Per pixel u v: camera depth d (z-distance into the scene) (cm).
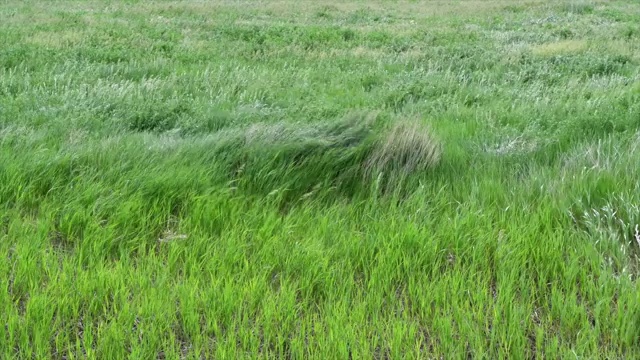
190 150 486
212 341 286
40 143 503
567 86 880
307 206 420
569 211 394
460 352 278
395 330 282
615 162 471
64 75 867
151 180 426
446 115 704
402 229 375
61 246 371
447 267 343
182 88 830
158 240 381
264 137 494
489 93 851
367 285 326
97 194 417
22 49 1045
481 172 478
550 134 579
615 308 314
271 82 877
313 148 480
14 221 381
